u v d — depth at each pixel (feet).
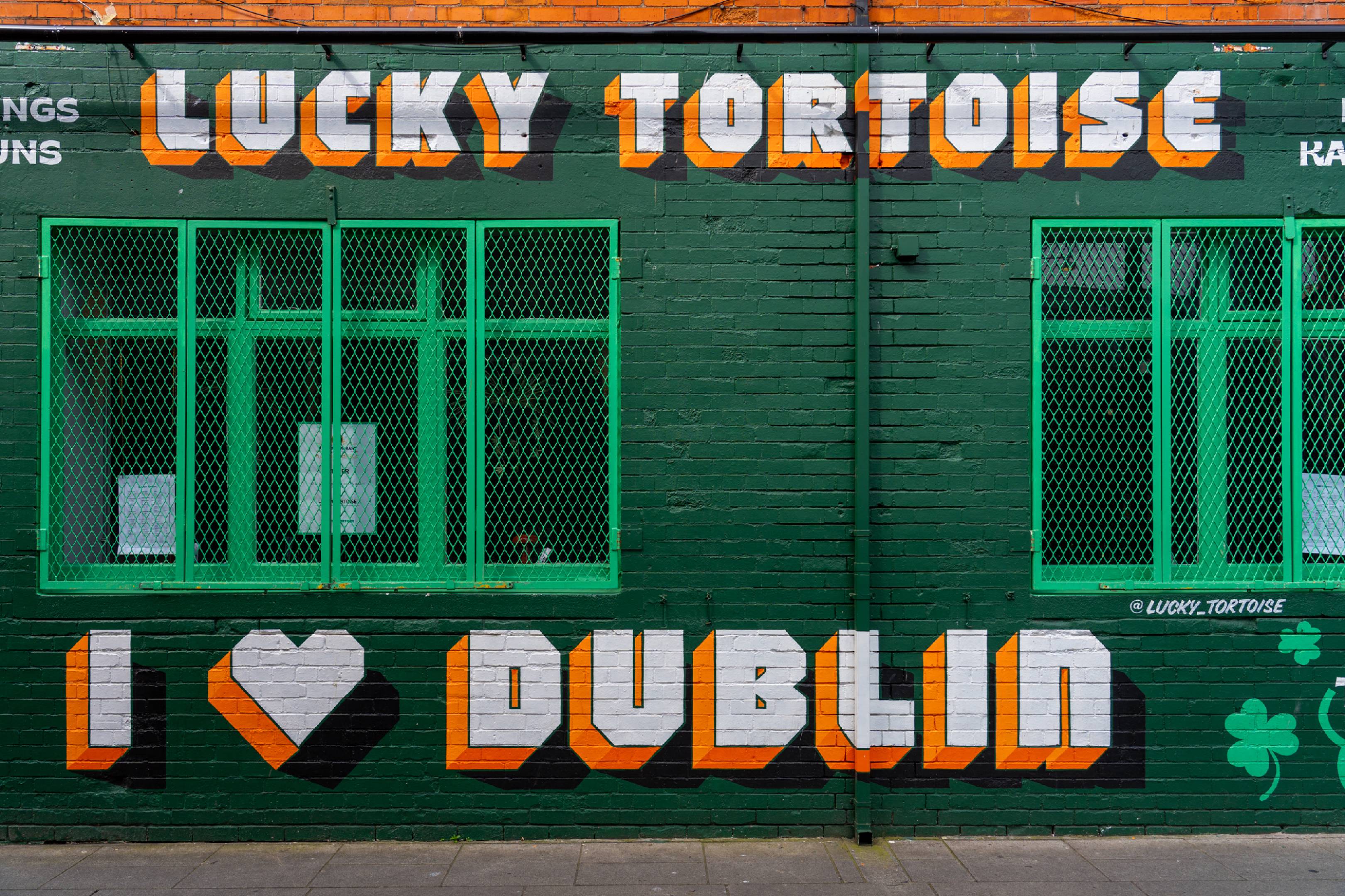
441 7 15.92
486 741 15.47
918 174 15.71
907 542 15.61
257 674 15.40
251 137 15.58
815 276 15.67
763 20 15.92
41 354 15.43
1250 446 16.01
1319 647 15.64
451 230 15.88
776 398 15.65
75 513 15.72
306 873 14.20
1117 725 15.56
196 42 14.96
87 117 15.48
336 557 15.76
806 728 15.48
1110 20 15.89
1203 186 15.74
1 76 15.43
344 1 15.87
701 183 15.71
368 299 15.90
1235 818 15.53
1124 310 15.96
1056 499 15.89
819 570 15.56
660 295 15.66
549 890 13.58
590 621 15.52
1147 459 15.96
